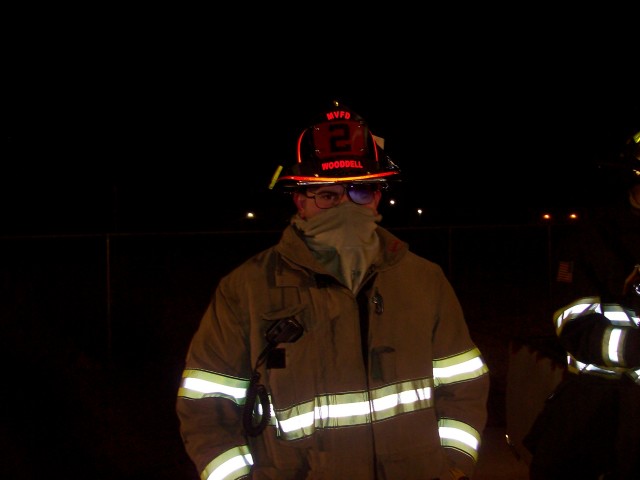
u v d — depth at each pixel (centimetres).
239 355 204
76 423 625
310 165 212
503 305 1232
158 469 519
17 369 778
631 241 268
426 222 1948
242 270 209
